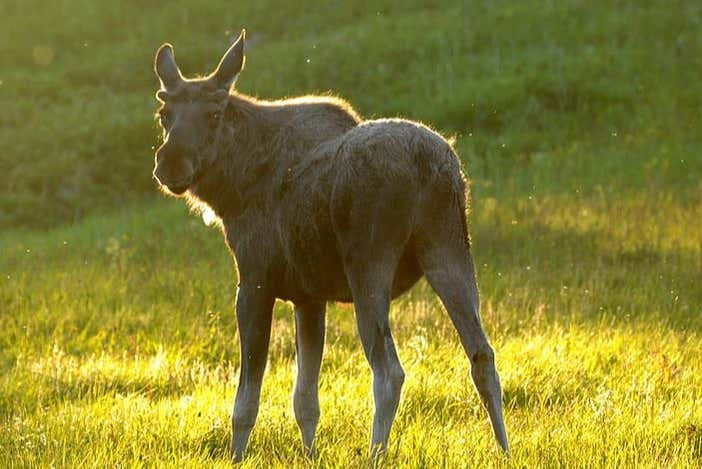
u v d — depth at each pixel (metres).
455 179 23.83
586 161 80.00
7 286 49.72
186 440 27.25
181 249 59.00
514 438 25.28
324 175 24.23
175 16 117.44
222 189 26.06
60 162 85.06
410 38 104.31
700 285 47.09
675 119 87.81
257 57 102.81
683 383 30.75
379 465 22.17
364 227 23.23
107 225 71.00
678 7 107.81
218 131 25.78
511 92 91.81
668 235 58.22
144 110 94.19
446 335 38.50
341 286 24.78
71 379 34.91
